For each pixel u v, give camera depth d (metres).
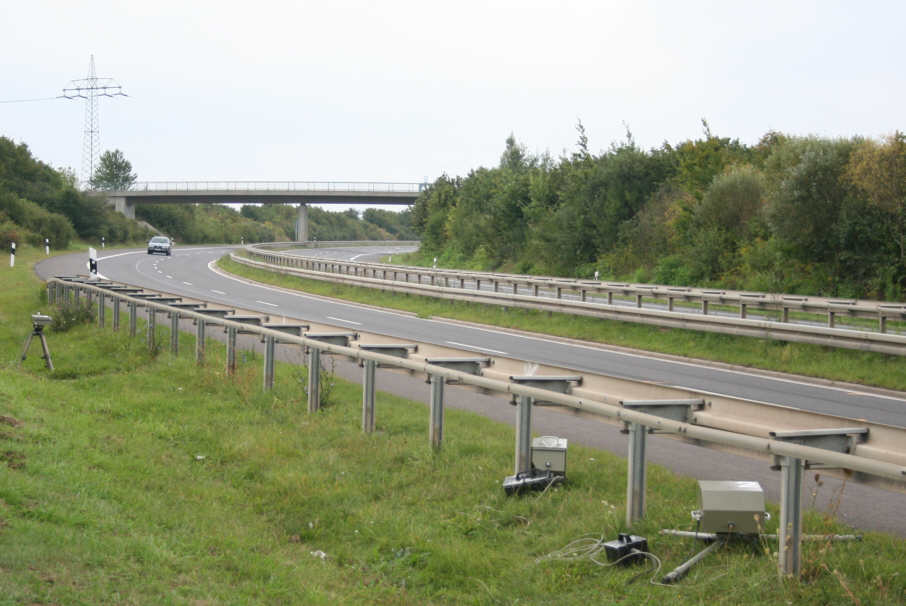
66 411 10.57
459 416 10.95
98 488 7.12
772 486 7.96
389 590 5.65
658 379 15.06
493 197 60.41
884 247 27.42
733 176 35.25
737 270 32.88
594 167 45.50
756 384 14.67
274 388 12.22
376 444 9.20
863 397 13.49
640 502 6.45
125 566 5.34
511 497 7.27
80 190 84.88
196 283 38.66
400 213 180.88
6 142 81.81
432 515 7.08
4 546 5.22
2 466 7.04
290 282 38.88
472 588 5.64
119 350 16.33
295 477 8.06
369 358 9.68
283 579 5.59
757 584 5.15
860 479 5.78
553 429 10.62
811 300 22.64
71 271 41.28
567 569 5.71
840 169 28.86
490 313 25.31
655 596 5.19
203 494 7.65
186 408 11.27
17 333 19.33
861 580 5.20
